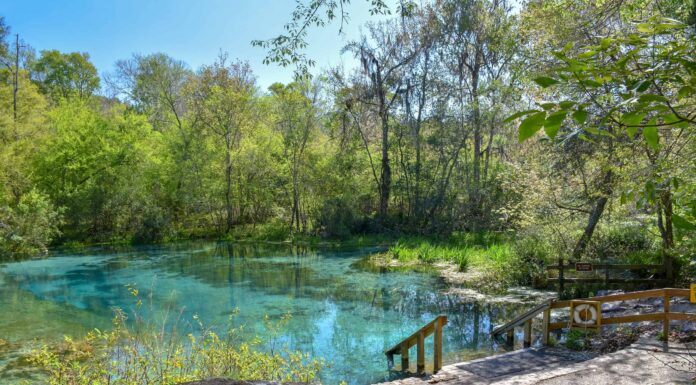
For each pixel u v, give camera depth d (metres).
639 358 7.37
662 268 14.14
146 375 6.72
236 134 34.88
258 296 16.23
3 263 23.62
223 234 34.69
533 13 13.36
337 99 32.28
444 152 31.44
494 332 11.45
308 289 17.23
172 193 35.25
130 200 32.66
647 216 14.76
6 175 26.77
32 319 13.71
